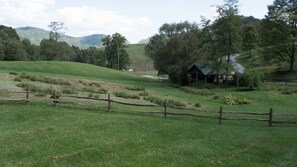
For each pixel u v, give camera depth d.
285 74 88.25
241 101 45.69
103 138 16.66
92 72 84.38
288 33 84.19
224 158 14.61
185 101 43.81
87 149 14.58
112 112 25.94
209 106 40.56
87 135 17.02
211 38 73.38
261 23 92.94
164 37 93.00
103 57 147.38
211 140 17.94
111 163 13.01
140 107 30.47
